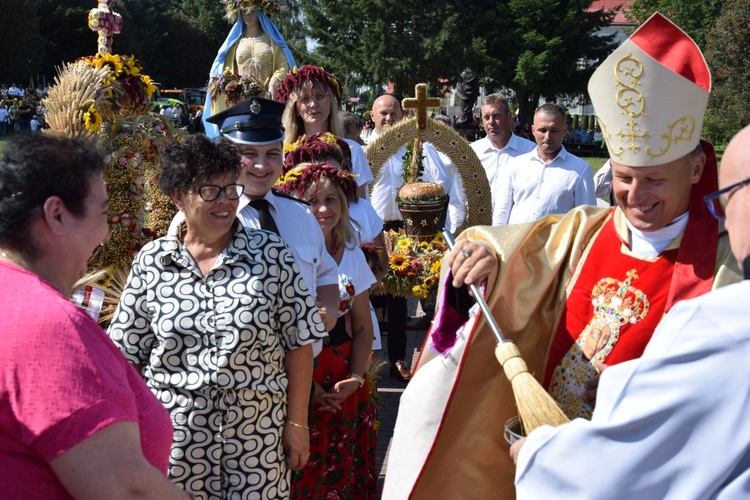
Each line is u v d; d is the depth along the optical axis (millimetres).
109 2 5297
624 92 2527
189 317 2906
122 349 2977
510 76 46062
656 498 1666
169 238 3012
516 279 2775
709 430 1600
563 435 1782
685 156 2545
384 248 5371
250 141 3527
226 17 10727
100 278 4066
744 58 29438
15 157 1919
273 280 2998
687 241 2600
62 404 1733
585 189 6613
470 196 6941
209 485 2928
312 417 3518
